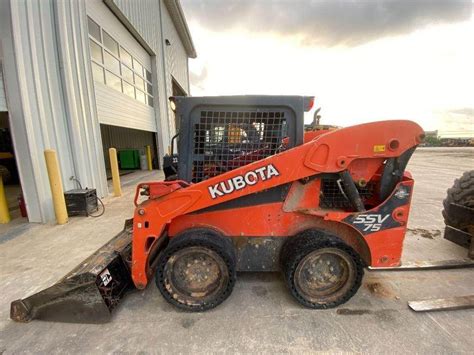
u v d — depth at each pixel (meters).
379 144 1.69
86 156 4.63
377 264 1.90
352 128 1.67
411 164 11.03
